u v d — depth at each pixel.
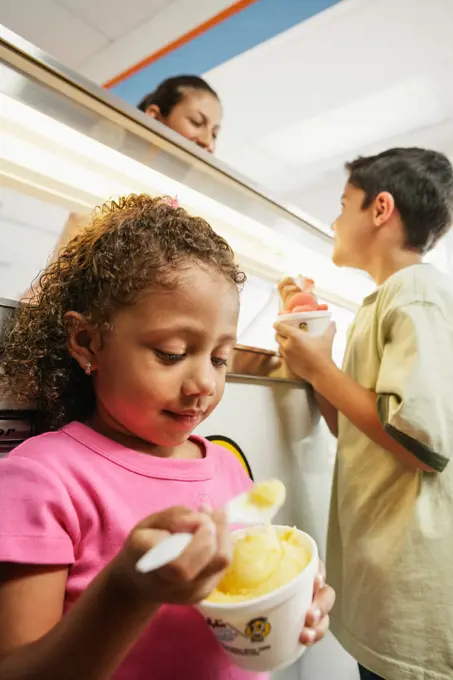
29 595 0.42
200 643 0.52
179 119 1.88
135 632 0.35
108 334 0.53
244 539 0.44
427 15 2.27
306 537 0.48
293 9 2.47
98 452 0.54
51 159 0.70
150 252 0.53
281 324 1.06
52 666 0.35
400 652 0.81
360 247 1.15
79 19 2.62
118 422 0.56
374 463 0.96
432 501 0.87
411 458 0.84
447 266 1.50
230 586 0.42
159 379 0.51
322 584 0.51
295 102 2.82
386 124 2.80
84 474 0.51
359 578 0.91
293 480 1.07
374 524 0.91
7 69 0.59
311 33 2.48
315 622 0.47
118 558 0.34
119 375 0.52
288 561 0.43
